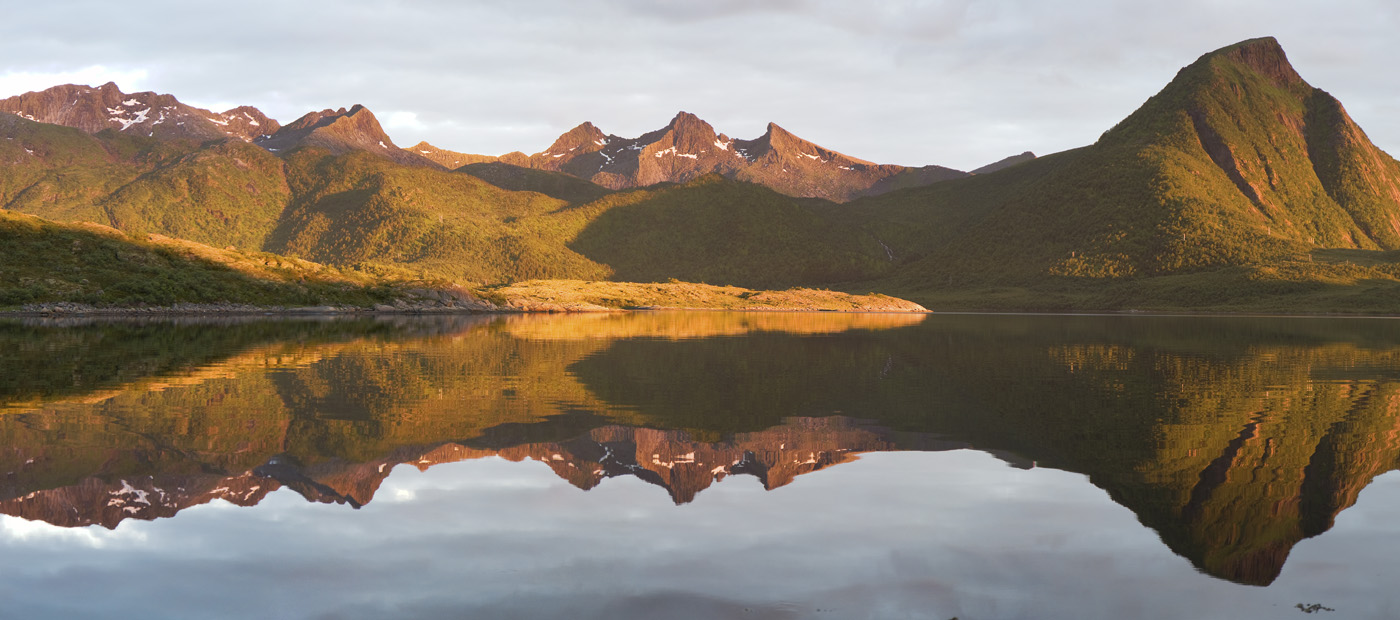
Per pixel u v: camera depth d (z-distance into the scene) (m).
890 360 37.28
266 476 13.17
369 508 11.36
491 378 27.95
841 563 9.23
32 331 53.31
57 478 12.73
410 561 9.16
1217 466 14.52
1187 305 192.75
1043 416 20.39
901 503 11.89
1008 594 8.34
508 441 16.52
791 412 20.83
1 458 14.05
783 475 13.73
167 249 112.25
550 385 26.14
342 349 40.53
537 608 7.83
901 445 16.48
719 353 40.72
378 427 17.83
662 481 13.25
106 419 18.22
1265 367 34.88
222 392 23.19
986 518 11.09
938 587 8.53
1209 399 23.84
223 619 7.54
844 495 12.35
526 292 154.12
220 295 103.38
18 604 7.84
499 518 10.94
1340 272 189.62
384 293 122.62
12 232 100.38
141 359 33.28
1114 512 11.46
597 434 17.44
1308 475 13.86
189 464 13.88
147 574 8.68
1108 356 40.78
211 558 9.21
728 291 191.75
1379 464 14.73
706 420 19.50
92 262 100.19
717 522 10.83
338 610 7.75
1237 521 11.07
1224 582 8.73
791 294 192.12
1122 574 8.99
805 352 41.94
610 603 7.99
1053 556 9.54
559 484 12.95
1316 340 59.41
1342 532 10.59
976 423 19.23
